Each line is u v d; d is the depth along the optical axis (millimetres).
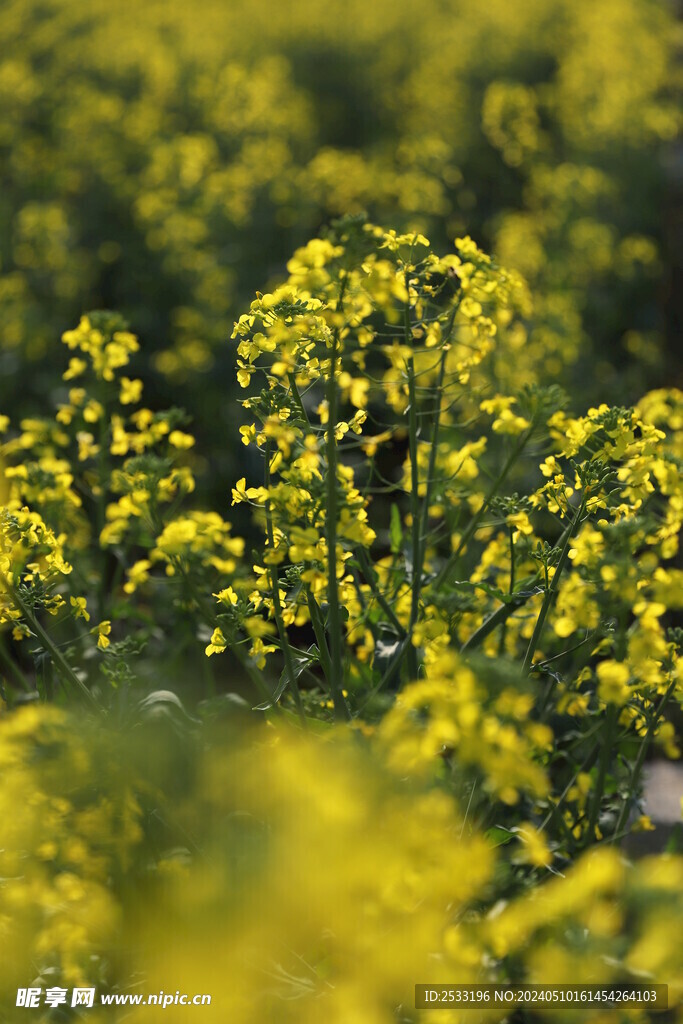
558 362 5402
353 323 2012
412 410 2133
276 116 8938
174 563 2145
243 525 4613
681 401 2736
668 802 3162
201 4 14594
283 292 1960
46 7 14250
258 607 2033
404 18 13969
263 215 7504
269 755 1317
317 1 13555
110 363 3039
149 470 2504
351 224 1824
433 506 2717
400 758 1199
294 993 1380
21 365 6230
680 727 3516
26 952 1505
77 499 2686
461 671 1229
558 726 2561
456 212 8938
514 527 2148
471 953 1309
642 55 12367
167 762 1378
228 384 5820
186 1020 1125
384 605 2168
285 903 1097
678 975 1313
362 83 11828
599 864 1332
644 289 7332
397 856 1094
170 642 3234
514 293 2293
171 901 1134
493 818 2057
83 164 9031
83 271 7363
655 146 9273
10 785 1396
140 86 11852
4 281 6582
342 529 1783
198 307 6391
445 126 9930
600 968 1362
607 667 1611
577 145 9367
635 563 1716
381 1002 1255
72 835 1414
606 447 2010
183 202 7711
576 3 14977
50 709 1498
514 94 8562
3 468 2643
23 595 2055
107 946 1491
